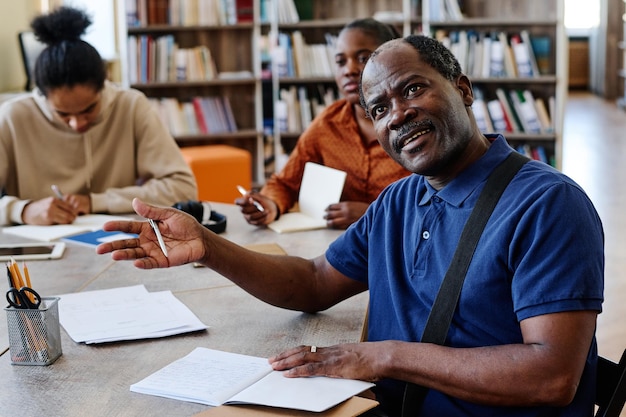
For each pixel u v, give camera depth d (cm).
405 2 632
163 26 637
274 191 302
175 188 316
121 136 323
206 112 656
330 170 287
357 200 302
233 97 673
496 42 614
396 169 296
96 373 159
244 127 678
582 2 1773
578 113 1356
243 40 667
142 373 159
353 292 198
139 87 656
